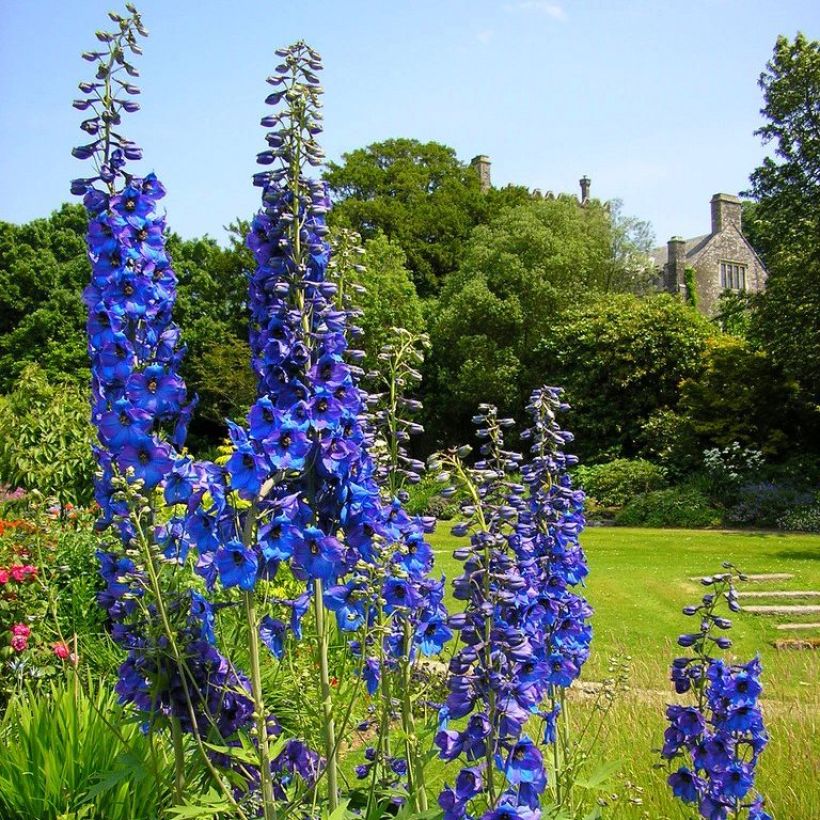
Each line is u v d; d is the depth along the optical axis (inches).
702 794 141.2
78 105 125.5
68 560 263.3
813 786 187.8
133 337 123.7
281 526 113.0
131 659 129.4
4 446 376.8
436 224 1451.8
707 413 952.3
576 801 169.5
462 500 116.5
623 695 252.5
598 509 874.1
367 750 146.5
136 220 123.6
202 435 1135.0
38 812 151.6
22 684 228.2
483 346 1201.4
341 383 120.0
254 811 125.1
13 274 1378.0
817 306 872.9
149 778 149.8
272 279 123.8
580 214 1362.0
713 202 1808.6
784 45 919.7
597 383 1063.0
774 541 665.6
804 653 362.3
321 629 129.0
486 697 104.0
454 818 104.8
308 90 126.0
